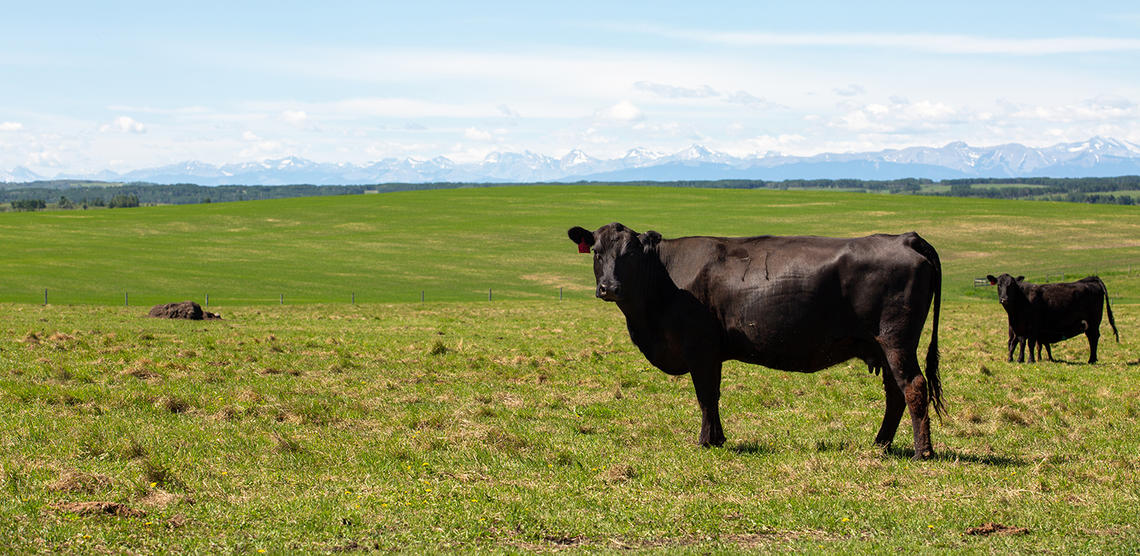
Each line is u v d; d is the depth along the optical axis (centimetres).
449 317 3934
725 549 743
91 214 13700
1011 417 1404
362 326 3275
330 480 959
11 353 2019
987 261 8825
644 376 1917
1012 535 790
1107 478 987
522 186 19962
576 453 1123
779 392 1694
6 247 9788
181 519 793
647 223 12381
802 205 14712
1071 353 2642
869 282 1084
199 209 14412
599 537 781
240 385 1661
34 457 1028
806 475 1001
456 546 748
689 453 1127
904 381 1089
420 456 1080
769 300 1112
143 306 4881
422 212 13838
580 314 4247
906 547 746
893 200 15538
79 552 705
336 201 15662
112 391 1520
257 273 8012
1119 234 10619
